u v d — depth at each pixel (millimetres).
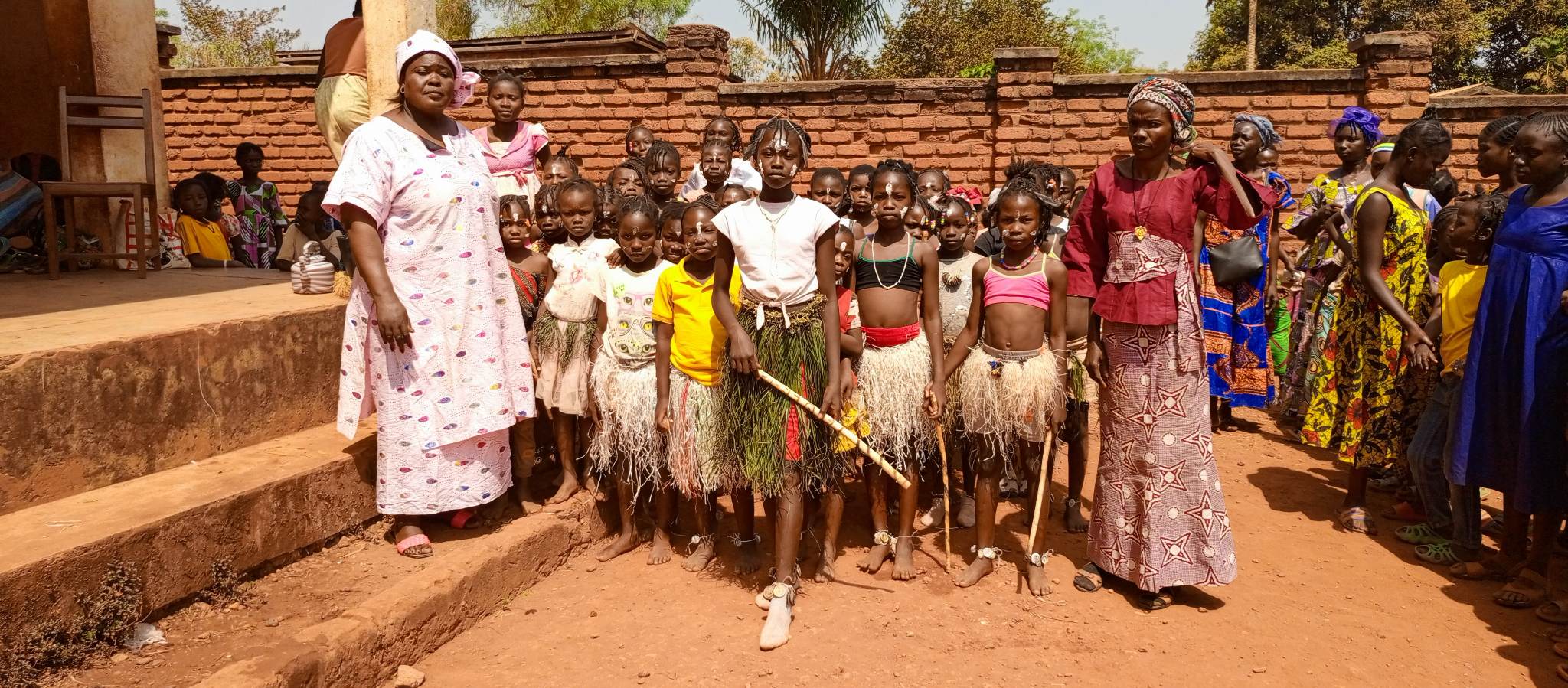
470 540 4312
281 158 11586
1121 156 9703
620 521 4992
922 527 5055
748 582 4320
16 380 3359
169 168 11781
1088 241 4184
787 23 15875
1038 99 9781
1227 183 3773
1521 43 29594
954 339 4961
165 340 3893
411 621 3504
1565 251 4078
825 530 4742
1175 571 4055
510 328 4371
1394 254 5027
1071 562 4613
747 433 3939
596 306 4695
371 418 4898
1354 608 4141
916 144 10148
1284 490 5793
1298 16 31375
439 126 4258
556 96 10602
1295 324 7363
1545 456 4109
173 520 3395
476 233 4203
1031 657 3633
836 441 3969
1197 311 4000
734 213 3904
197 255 6969
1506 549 4434
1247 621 3986
